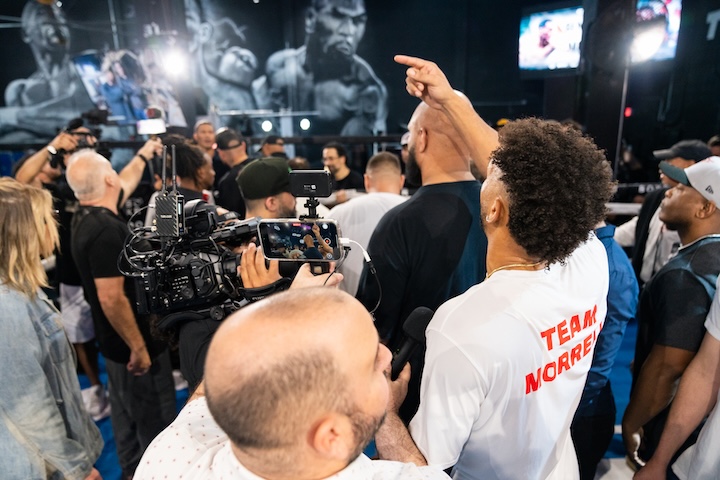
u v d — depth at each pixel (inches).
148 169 193.0
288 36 405.1
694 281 53.6
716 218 57.5
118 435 90.4
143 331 84.0
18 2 357.1
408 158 55.2
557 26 272.4
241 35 400.5
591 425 59.4
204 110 322.3
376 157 90.4
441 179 51.4
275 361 19.6
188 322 43.6
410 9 403.5
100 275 77.7
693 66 262.4
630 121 303.3
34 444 51.2
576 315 36.2
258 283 40.5
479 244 50.8
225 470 23.2
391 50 410.9
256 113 395.5
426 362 33.7
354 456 22.0
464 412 32.0
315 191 39.2
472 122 46.3
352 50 409.4
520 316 32.9
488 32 403.9
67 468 53.9
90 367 117.3
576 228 32.4
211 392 21.0
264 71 409.7
